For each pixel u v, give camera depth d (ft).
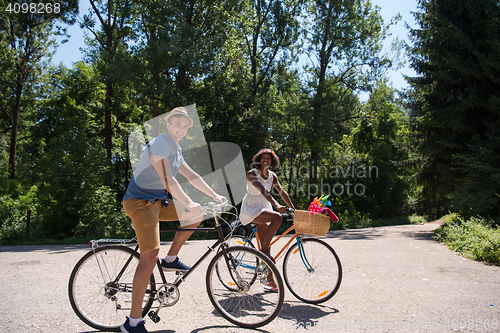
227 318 9.12
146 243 8.41
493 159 38.88
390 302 11.18
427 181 49.70
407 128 51.42
